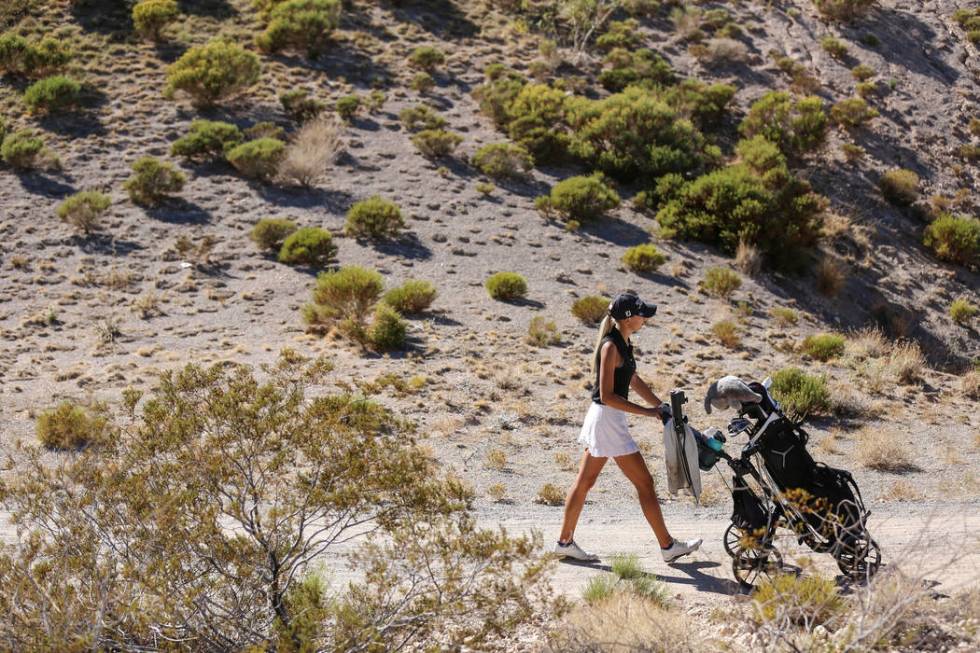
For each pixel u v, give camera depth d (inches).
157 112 1232.2
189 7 1569.9
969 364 1032.8
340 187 1095.0
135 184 1006.4
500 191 1147.3
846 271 1131.9
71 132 1161.4
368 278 761.0
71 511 177.2
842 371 753.0
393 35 1571.1
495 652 176.6
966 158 1496.1
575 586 231.6
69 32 1424.7
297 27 1435.8
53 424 428.1
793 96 1552.7
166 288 846.5
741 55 1632.6
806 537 221.8
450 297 866.8
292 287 863.1
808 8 1854.1
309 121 1228.5
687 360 737.0
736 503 229.5
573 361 710.5
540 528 333.4
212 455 178.5
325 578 220.7
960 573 221.8
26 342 709.9
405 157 1194.6
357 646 162.7
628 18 1750.7
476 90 1397.6
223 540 177.6
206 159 1127.6
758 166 1220.5
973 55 1792.6
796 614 176.1
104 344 711.7
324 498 180.1
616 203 1106.1
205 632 167.6
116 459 187.3
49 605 162.1
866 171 1396.4
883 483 458.6
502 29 1665.8
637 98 1355.8
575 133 1314.0
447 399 581.6
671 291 948.0
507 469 454.3
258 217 1008.2
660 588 223.1
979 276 1230.3
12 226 935.7
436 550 181.5
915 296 1143.0
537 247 1012.5
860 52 1720.0
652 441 521.3
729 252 1088.2
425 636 177.8
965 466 505.7
